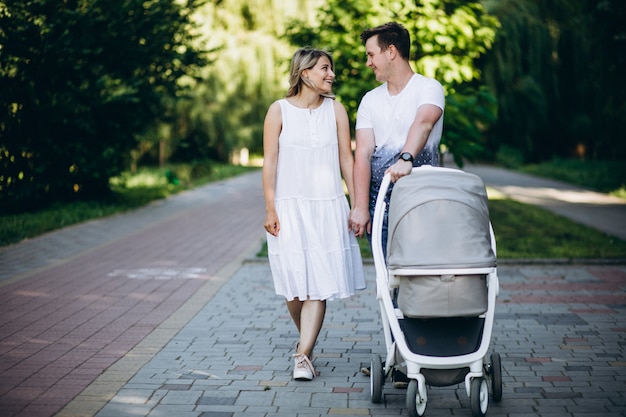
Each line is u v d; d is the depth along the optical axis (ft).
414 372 13.21
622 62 64.49
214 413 13.83
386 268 14.48
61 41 44.75
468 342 13.37
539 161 110.01
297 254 15.87
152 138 59.72
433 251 12.68
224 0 100.32
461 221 13.00
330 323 21.16
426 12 37.60
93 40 47.24
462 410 14.12
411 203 13.24
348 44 40.09
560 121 101.14
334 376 16.25
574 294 24.80
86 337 19.54
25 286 26.48
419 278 12.77
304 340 15.98
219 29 102.63
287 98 16.21
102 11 46.52
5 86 45.44
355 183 15.46
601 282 26.91
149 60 51.47
